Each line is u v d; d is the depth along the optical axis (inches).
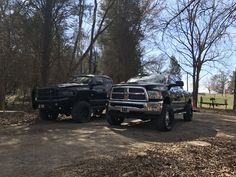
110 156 371.6
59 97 629.9
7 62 1088.2
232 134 575.5
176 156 390.9
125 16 1427.2
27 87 1194.6
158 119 558.3
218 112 1090.7
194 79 1400.1
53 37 985.5
